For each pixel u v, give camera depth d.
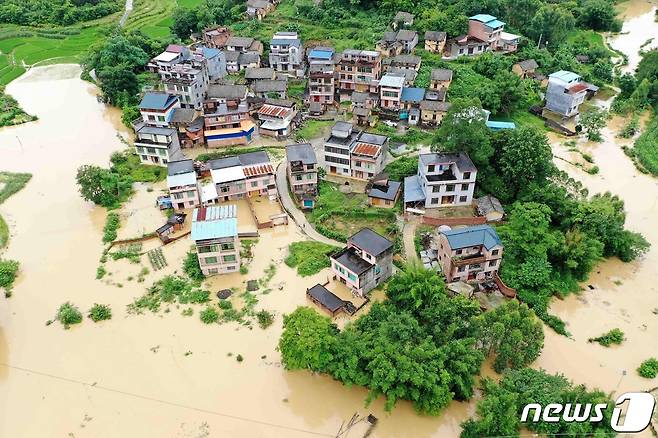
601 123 94.38
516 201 73.19
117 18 159.50
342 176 84.31
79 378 53.78
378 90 100.38
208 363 54.88
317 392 51.97
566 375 53.06
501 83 98.06
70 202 81.81
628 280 65.25
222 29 128.00
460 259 61.59
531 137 74.88
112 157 90.69
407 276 57.69
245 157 82.25
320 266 66.50
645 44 133.88
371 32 124.31
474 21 117.75
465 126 75.56
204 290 64.06
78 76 127.50
